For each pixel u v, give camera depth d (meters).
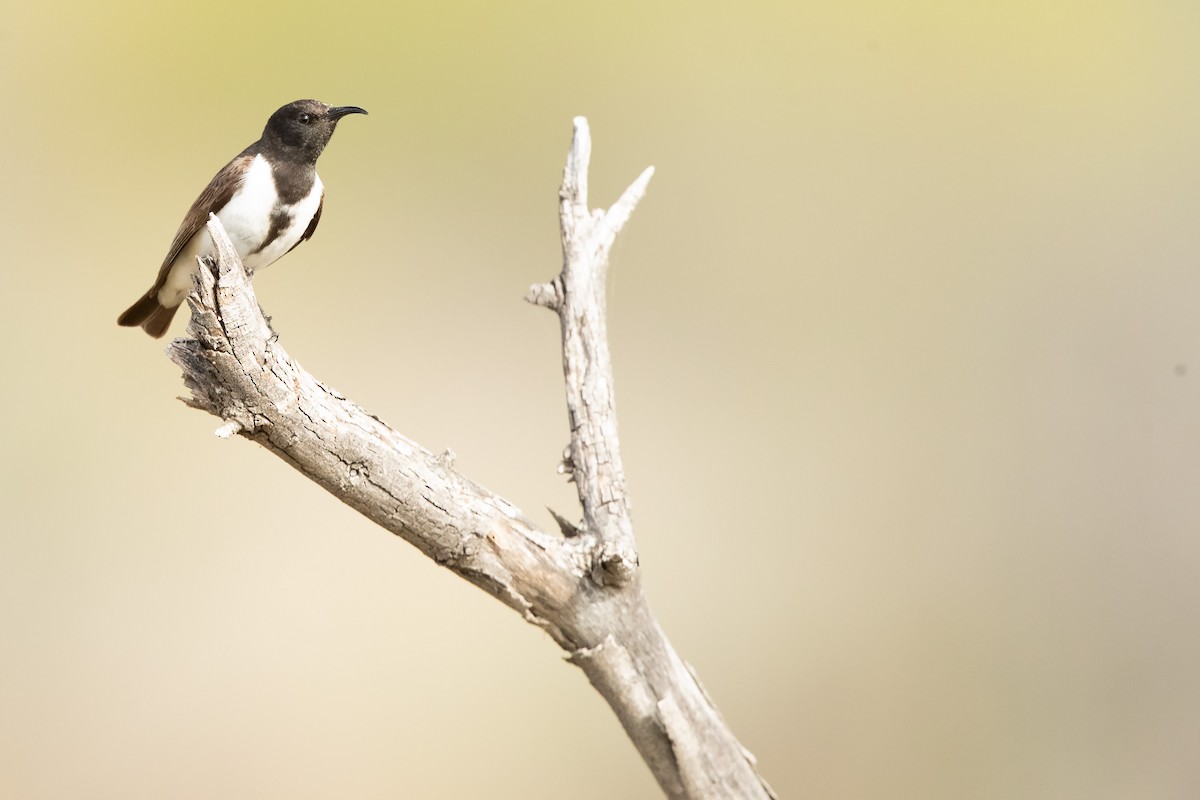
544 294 5.46
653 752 5.09
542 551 4.91
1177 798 11.48
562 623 4.98
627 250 16.67
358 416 4.67
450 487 4.78
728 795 5.07
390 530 4.84
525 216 17.20
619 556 4.84
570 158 5.57
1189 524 13.43
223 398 4.51
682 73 18.16
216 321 4.27
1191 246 16.61
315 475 4.68
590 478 5.11
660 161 17.62
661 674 5.02
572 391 5.27
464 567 4.87
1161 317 15.75
